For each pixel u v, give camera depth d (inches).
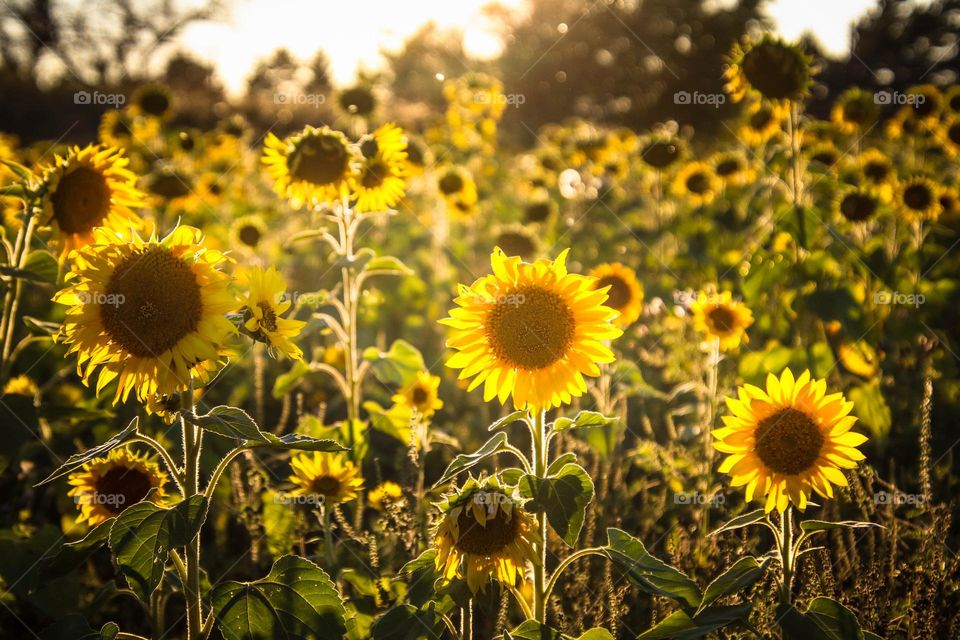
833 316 191.9
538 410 110.8
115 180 139.9
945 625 115.6
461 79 453.4
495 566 104.1
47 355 169.6
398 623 105.3
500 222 436.8
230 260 100.9
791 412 109.7
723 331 190.4
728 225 364.5
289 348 103.4
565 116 1227.9
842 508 148.0
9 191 135.9
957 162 358.9
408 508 138.4
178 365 96.7
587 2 1244.5
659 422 218.8
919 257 246.8
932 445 178.5
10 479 179.6
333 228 192.2
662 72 1165.1
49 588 125.9
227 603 102.9
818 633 100.2
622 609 122.9
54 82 1088.2
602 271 227.1
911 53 1115.3
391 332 297.3
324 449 96.9
